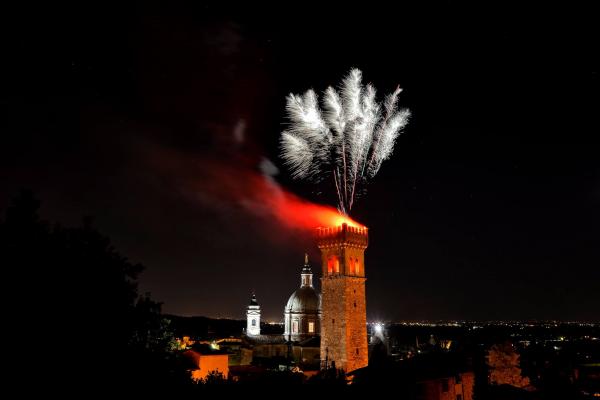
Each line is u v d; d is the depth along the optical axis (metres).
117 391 25.67
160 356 30.56
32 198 26.86
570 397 76.31
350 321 105.69
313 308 153.25
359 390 59.16
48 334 23.89
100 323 25.94
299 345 142.50
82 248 27.59
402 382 64.56
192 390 36.06
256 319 180.12
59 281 25.16
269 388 51.78
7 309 23.33
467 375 77.12
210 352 91.31
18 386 22.45
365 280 111.25
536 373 102.25
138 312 29.12
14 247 25.02
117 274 28.06
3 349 22.73
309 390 54.28
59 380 23.53
